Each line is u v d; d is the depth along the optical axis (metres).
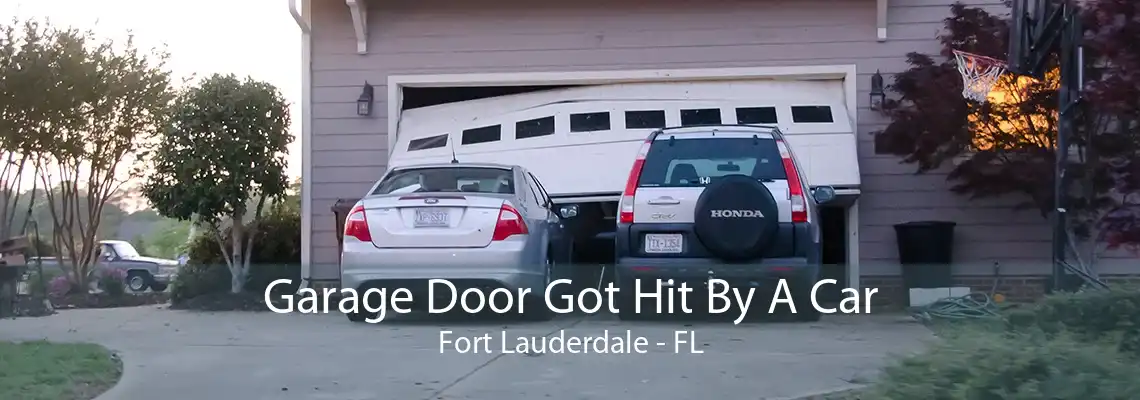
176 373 7.04
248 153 12.81
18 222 17.28
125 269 25.33
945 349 5.93
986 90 11.55
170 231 34.94
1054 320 7.43
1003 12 12.56
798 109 12.89
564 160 12.80
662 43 13.23
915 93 11.94
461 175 10.12
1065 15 8.76
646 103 13.09
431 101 13.83
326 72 13.41
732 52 13.14
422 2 13.40
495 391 6.40
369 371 7.08
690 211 9.51
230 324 9.93
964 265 12.71
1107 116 9.74
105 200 16.00
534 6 13.35
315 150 13.38
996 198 12.72
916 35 12.91
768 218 9.24
